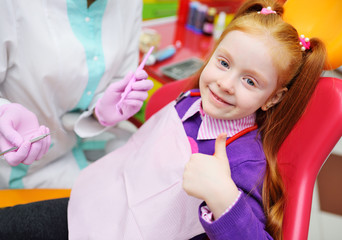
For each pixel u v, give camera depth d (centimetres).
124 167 78
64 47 80
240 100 59
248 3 71
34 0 75
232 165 64
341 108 63
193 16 186
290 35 59
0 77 79
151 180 69
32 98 84
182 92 83
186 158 65
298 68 63
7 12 72
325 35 65
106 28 90
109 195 74
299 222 64
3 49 75
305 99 66
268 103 66
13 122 71
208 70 63
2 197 83
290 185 69
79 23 83
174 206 64
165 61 147
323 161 67
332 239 150
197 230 65
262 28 58
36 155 71
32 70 79
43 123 91
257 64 57
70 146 100
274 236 62
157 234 65
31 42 77
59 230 73
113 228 70
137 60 106
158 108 99
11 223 70
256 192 62
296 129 69
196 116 77
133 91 75
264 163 66
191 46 167
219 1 203
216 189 51
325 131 65
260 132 72
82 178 82
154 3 194
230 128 69
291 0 70
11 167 89
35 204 76
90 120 96
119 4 90
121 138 112
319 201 171
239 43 58
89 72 87
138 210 67
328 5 65
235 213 51
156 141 74
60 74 82
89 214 73
